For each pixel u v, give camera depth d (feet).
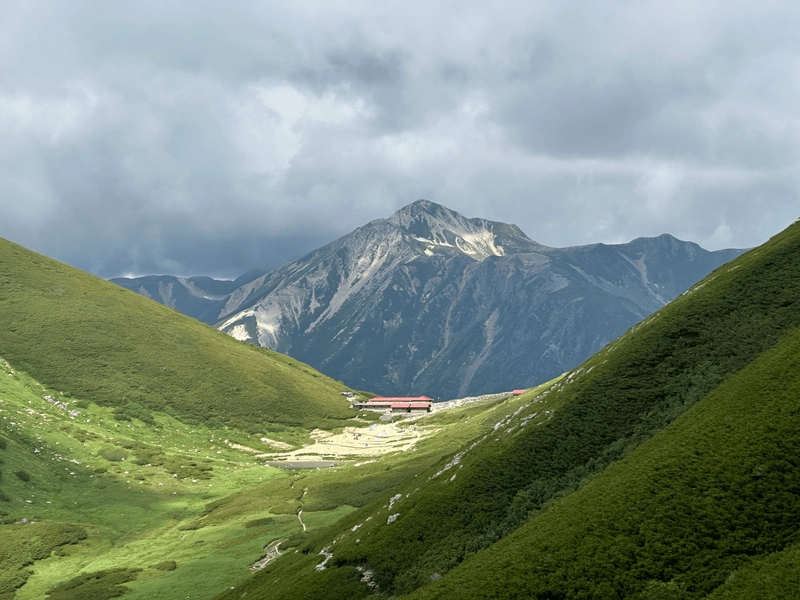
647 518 177.37
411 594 189.16
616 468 213.46
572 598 160.56
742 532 160.66
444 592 179.93
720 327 275.18
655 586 154.92
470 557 207.00
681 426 216.95
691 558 159.33
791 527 156.35
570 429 259.39
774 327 258.16
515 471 248.73
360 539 251.80
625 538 173.27
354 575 224.53
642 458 208.95
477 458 277.03
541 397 328.90
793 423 184.14
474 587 176.04
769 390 205.77
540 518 205.36
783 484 168.35
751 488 171.53
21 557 351.87
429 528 234.99
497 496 238.68
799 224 330.95
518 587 168.86
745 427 194.08
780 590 137.49
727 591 144.77
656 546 166.61
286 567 276.21
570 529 186.09
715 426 203.41
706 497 175.42
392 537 238.48
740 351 254.88
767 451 180.14
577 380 303.07
